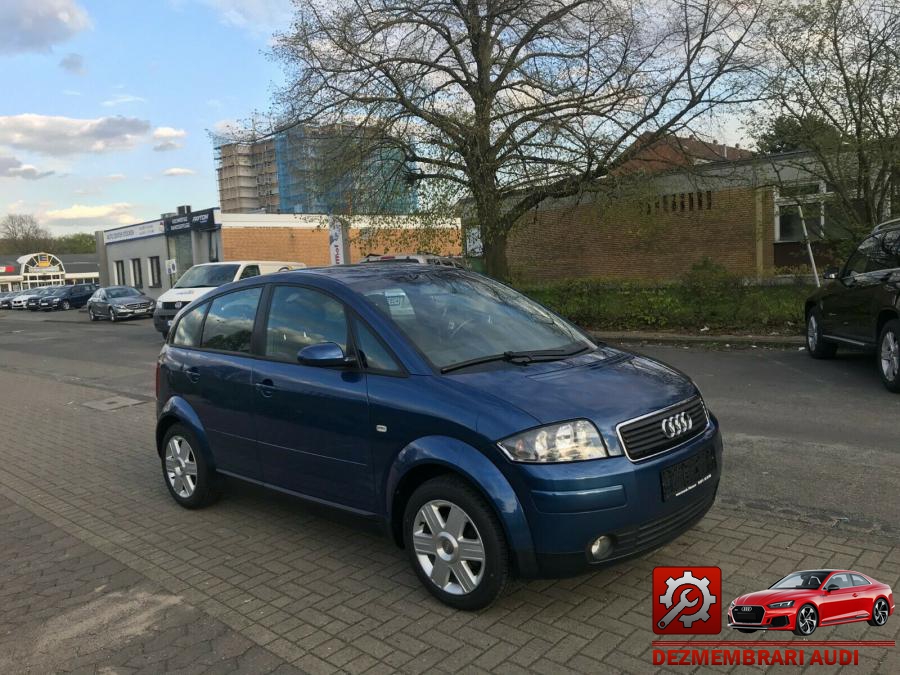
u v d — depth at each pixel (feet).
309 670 9.79
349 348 12.72
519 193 53.57
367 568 13.10
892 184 44.86
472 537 10.80
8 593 12.82
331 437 12.62
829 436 20.16
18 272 295.07
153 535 15.39
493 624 10.73
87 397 34.71
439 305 13.69
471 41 52.39
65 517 16.97
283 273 15.12
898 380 24.98
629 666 9.50
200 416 15.94
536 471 10.01
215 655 10.32
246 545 14.53
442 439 10.85
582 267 95.25
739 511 14.76
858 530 13.50
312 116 51.26
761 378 29.53
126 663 10.23
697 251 85.81
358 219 55.98
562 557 10.06
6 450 24.29
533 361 12.29
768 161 52.60
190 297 56.39
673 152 53.72
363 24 48.78
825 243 52.70
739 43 45.80
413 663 9.81
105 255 152.97
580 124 48.67
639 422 10.63
